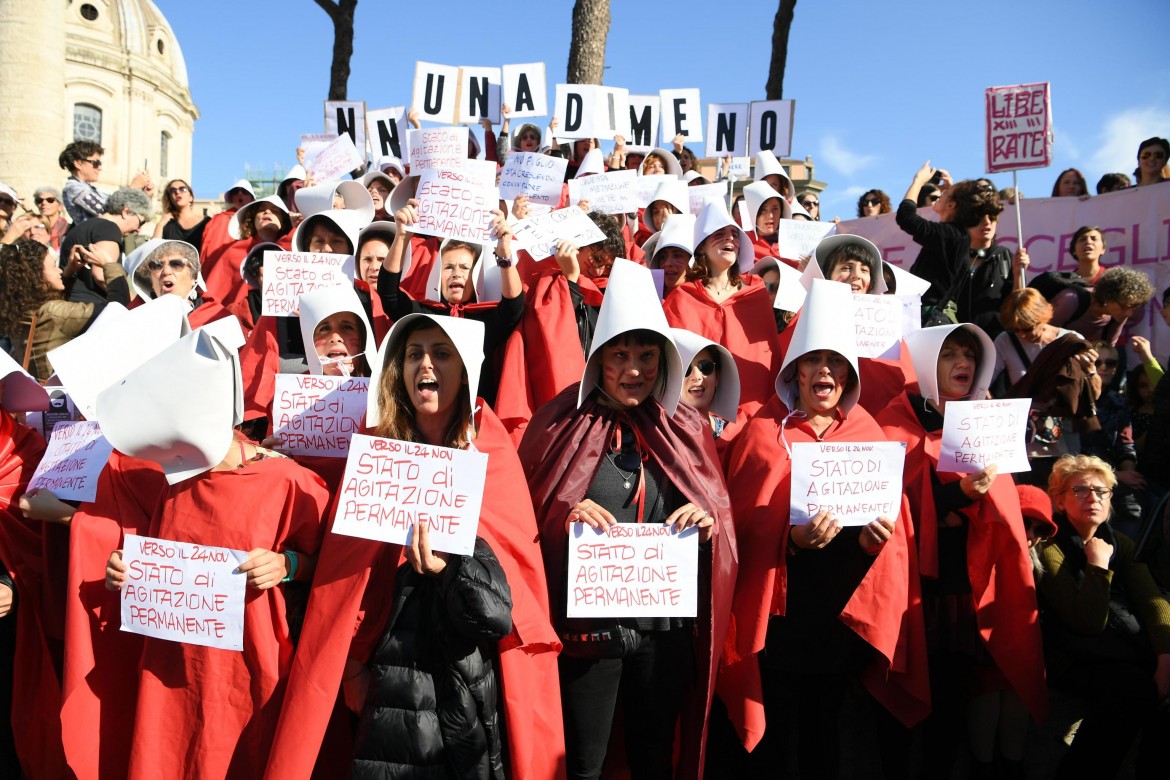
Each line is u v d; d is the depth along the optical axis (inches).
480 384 191.8
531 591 126.3
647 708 133.7
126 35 2062.0
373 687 115.1
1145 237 285.3
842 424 151.7
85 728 128.2
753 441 151.9
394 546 124.0
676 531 130.0
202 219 303.1
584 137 349.4
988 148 274.1
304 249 209.5
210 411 118.3
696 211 291.1
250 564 120.2
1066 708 175.3
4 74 475.5
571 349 190.7
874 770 169.8
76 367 143.3
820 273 208.8
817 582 144.1
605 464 136.5
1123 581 162.7
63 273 245.8
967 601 155.7
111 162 2016.5
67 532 149.6
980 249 251.1
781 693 144.2
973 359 163.5
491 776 116.5
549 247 201.0
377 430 124.2
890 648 140.1
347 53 449.7
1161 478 214.5
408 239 206.4
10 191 309.7
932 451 156.9
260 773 120.6
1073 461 163.2
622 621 131.0
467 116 358.6
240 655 122.7
